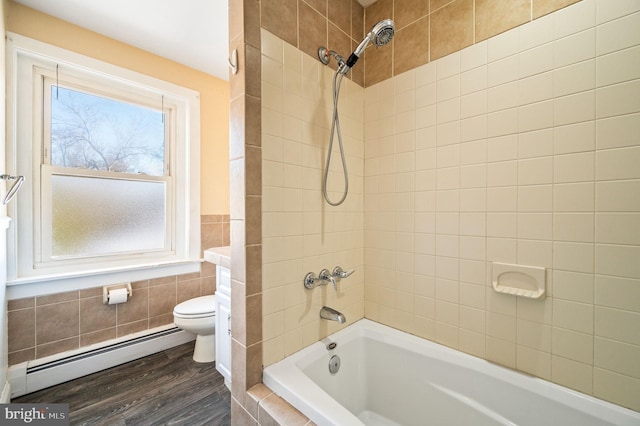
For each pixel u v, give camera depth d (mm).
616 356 923
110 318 1958
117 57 1985
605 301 938
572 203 991
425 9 1365
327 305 1413
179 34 1925
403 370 1373
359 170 1602
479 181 1200
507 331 1140
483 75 1181
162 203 2318
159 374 1830
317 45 1337
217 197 2578
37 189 1747
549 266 1039
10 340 1585
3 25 1497
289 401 999
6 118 1573
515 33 1102
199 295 2430
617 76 908
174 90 2277
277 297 1179
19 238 1667
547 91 1034
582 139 969
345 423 832
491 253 1173
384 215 1543
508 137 1121
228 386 1644
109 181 2051
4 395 1456
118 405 1529
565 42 997
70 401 1557
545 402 1021
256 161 1088
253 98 1073
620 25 902
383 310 1557
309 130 1302
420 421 1298
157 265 2168
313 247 1333
